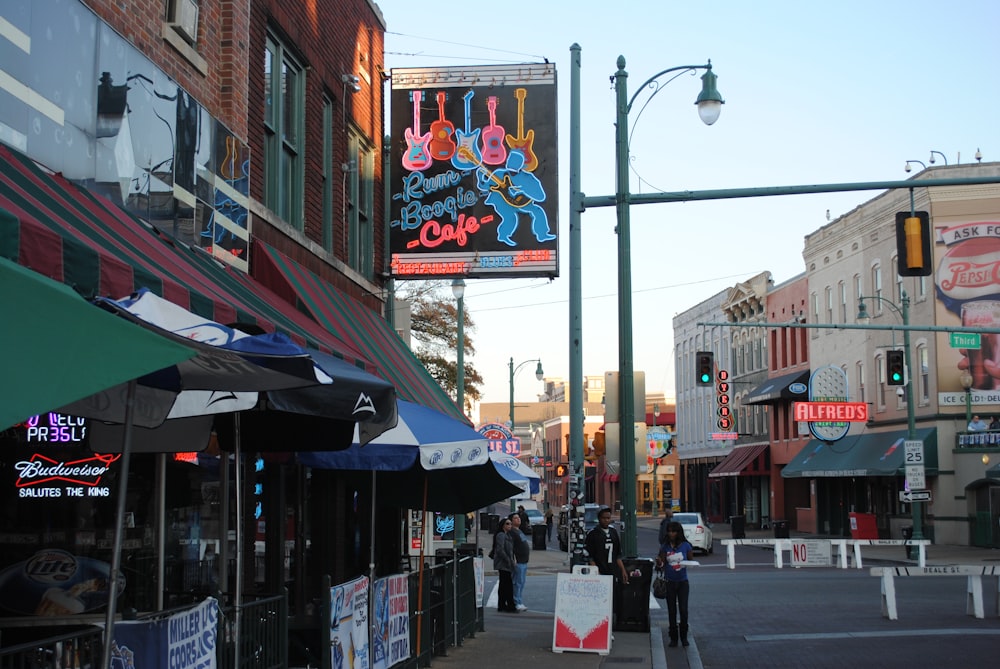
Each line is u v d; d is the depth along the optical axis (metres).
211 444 11.77
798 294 56.59
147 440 9.57
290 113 15.97
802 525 56.88
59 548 9.75
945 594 22.12
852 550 39.78
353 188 19.31
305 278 14.88
